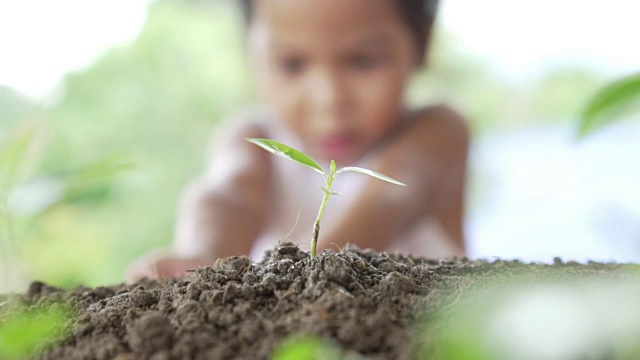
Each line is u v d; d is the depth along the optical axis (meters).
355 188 0.59
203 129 0.96
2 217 0.42
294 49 0.59
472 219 0.80
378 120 0.60
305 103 0.61
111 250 0.85
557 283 0.26
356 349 0.22
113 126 0.94
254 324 0.24
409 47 0.61
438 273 0.31
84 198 0.62
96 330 0.26
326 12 0.57
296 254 0.31
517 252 0.68
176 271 0.44
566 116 0.85
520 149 0.84
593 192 0.64
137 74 0.96
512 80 0.88
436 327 0.23
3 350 0.23
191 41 0.95
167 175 0.95
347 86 0.60
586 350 0.19
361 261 0.29
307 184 0.63
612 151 0.68
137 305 0.27
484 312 0.19
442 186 0.60
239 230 0.60
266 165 0.63
